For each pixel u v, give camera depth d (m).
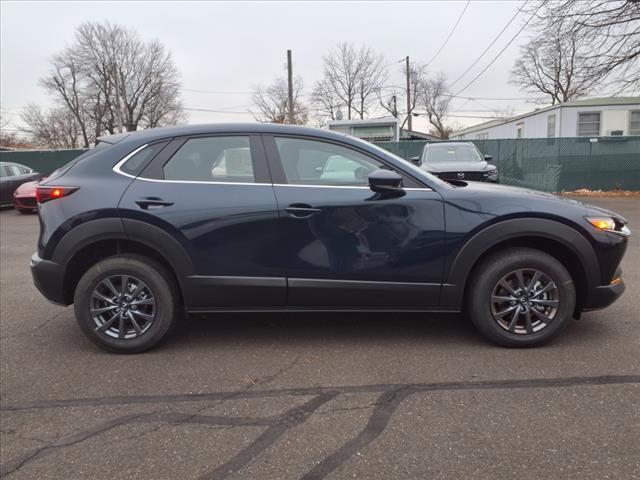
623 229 3.83
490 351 3.78
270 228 3.69
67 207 3.71
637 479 2.31
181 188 3.72
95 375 3.50
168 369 3.58
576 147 18.00
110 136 4.14
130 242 3.79
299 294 3.76
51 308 5.05
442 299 3.78
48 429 2.83
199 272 3.71
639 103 20.47
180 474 2.41
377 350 3.84
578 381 3.26
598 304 3.82
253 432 2.76
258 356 3.77
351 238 3.71
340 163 3.85
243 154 3.82
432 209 3.70
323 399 3.10
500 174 19.12
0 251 8.19
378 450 2.57
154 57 58.16
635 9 13.73
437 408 2.96
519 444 2.59
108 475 2.42
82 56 56.44
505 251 3.77
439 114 59.66
